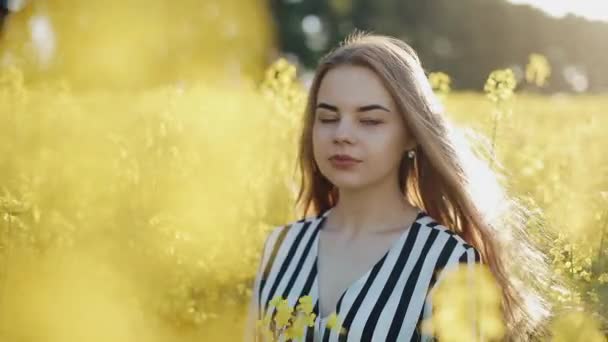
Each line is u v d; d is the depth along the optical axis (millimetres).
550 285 3293
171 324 3998
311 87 3086
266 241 3242
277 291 3031
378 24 23062
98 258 3982
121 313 3969
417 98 2916
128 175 4105
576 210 3773
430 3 23172
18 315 3768
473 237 3113
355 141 2867
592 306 3156
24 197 3807
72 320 3904
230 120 4418
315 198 3326
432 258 2830
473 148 3543
